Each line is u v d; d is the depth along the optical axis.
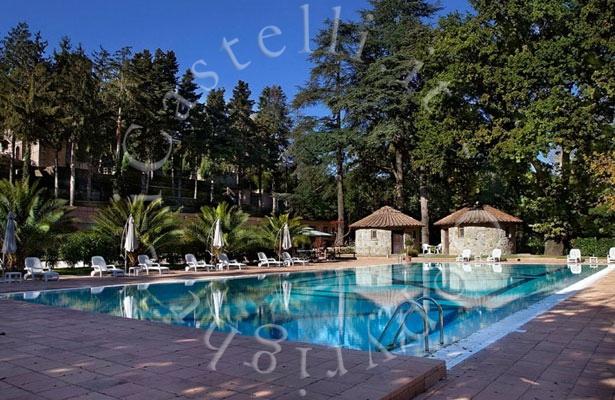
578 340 6.49
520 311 9.02
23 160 35.06
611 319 8.03
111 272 17.14
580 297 10.77
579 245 27.17
